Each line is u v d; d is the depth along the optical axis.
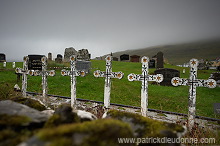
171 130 2.90
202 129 5.03
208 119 6.03
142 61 6.00
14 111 2.56
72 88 7.50
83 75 7.21
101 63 32.44
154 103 9.88
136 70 25.94
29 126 2.29
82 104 7.84
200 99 11.32
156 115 6.57
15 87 9.52
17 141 1.98
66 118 2.65
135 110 7.12
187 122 5.29
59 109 2.89
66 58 25.56
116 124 2.19
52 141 1.73
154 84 16.00
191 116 5.22
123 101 9.73
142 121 3.12
